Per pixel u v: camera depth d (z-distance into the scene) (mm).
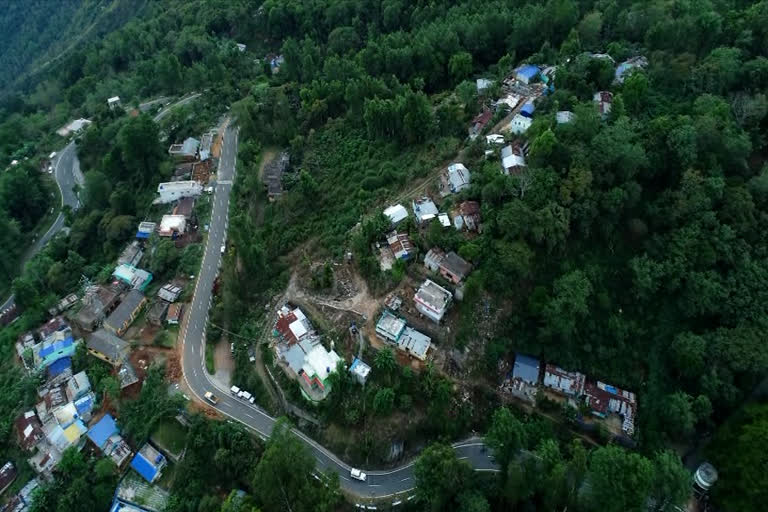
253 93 195875
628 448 107000
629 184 121438
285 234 141250
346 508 99312
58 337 130625
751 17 151750
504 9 187875
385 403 102125
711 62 144375
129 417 113688
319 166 164000
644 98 142500
